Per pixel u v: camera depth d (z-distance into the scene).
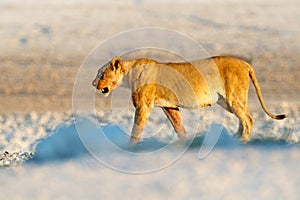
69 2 117.31
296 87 58.50
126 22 101.06
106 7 113.19
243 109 34.25
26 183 28.44
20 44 84.56
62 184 28.06
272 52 76.44
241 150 32.12
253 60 71.94
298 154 31.02
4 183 28.50
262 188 26.20
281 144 33.50
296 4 110.56
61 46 83.12
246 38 85.88
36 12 108.81
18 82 63.69
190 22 99.06
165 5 114.12
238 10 107.81
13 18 104.00
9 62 73.88
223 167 29.30
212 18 101.56
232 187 26.56
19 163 32.06
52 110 50.31
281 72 65.25
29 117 45.50
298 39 84.06
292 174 27.86
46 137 36.03
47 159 32.62
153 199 25.59
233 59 34.44
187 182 27.55
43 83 62.94
